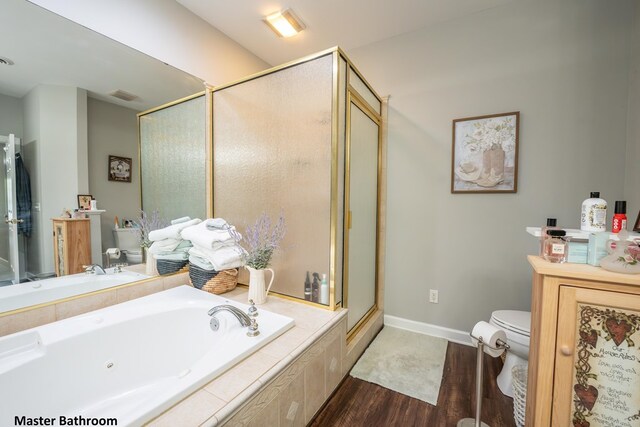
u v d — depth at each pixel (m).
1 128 1.26
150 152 1.84
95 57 1.55
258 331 1.31
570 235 1.13
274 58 2.71
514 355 1.61
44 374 1.14
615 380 0.95
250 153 1.95
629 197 1.66
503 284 2.08
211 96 2.16
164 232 1.88
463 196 2.19
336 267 1.67
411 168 2.37
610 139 1.75
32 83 1.34
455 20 2.17
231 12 2.08
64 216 1.47
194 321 1.58
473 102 2.12
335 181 1.62
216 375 1.02
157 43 1.83
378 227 2.49
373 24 2.24
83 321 1.34
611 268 0.97
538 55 1.92
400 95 2.39
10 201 1.29
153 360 1.46
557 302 1.02
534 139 1.94
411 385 1.69
